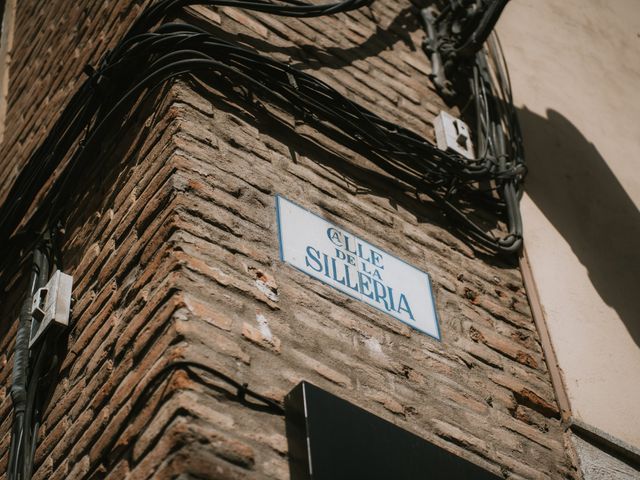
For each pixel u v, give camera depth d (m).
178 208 3.52
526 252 4.93
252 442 3.01
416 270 4.21
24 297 4.55
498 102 5.76
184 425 2.90
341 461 3.00
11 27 7.37
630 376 4.64
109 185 4.16
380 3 5.57
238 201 3.74
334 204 4.12
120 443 3.12
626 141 6.32
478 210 4.92
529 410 4.11
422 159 4.61
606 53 7.07
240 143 3.97
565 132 6.01
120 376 3.34
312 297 3.65
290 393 3.18
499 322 4.40
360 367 3.57
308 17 4.64
